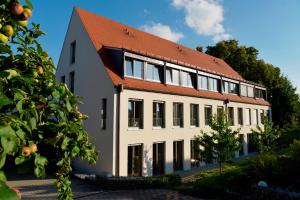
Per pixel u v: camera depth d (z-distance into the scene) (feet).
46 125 8.63
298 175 33.32
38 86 9.04
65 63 68.28
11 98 7.15
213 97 76.33
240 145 56.54
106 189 42.19
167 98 61.72
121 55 54.95
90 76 58.39
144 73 58.90
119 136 50.72
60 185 10.77
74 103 9.70
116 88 51.34
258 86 109.40
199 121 71.15
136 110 55.67
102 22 68.85
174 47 87.86
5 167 7.41
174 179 46.80
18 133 6.16
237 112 90.68
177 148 65.51
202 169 66.28
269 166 37.27
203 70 75.31
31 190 41.32
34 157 7.77
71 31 66.74
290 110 119.96
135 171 54.54
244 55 145.38
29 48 9.53
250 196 31.86
